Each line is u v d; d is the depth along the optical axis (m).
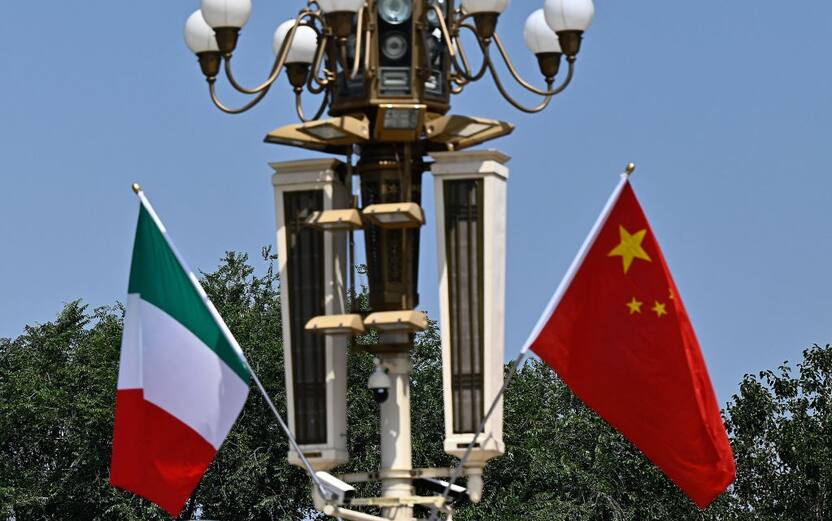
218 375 39.16
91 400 106.75
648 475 94.31
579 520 100.12
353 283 38.69
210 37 37.91
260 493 106.94
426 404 106.81
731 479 38.62
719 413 38.59
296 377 38.34
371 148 37.97
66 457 109.75
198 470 39.19
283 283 38.34
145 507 104.62
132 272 39.56
